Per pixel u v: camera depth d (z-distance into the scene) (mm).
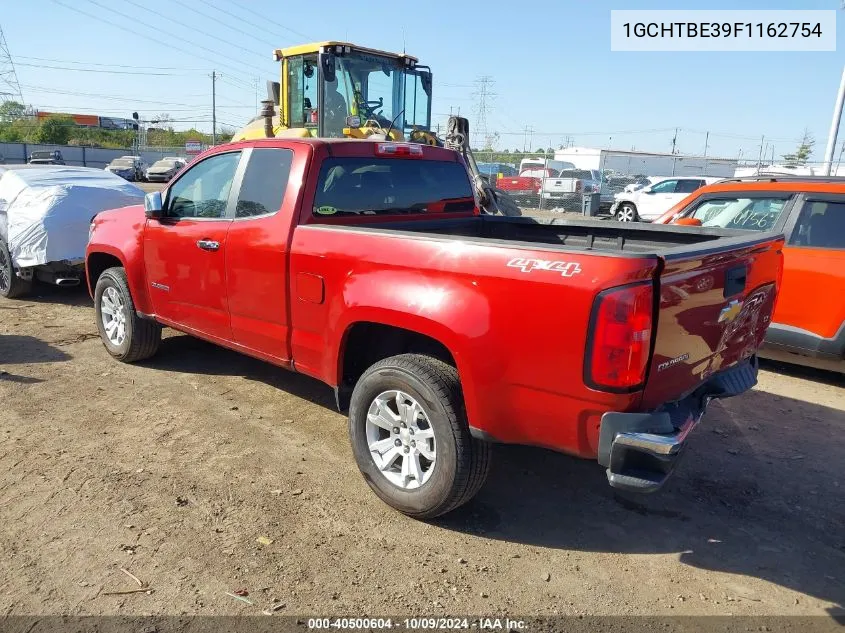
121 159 40938
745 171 34000
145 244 5273
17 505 3568
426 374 3328
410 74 12133
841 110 16312
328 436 4543
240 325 4523
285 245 4035
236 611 2816
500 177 29422
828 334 5723
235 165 4582
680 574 3178
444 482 3307
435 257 3262
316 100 11172
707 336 3189
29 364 5852
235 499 3697
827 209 5852
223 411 4914
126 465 4047
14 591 2898
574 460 4359
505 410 3074
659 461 2725
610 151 34562
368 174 4445
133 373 5680
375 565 3158
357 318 3580
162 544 3262
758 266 3553
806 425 5027
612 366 2719
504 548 3338
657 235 4527
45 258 7816
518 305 2941
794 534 3557
